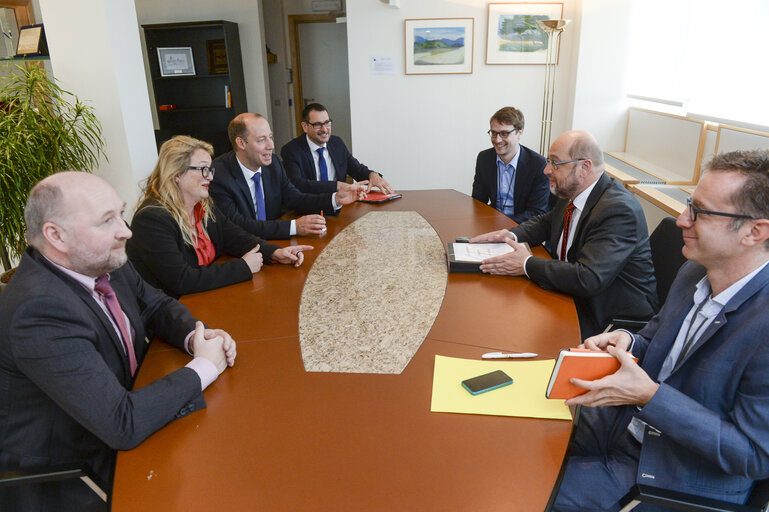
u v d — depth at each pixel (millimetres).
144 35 6883
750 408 1111
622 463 1417
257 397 1317
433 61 4922
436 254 2340
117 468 1091
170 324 1618
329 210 3027
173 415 1226
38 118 3121
